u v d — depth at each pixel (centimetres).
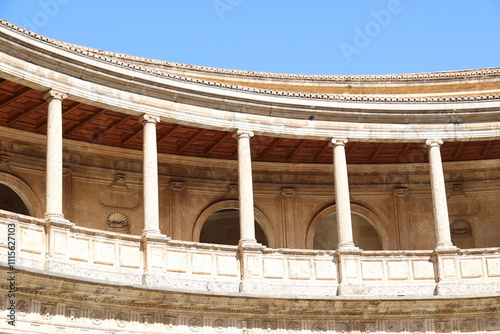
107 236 3234
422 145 4003
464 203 4253
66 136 3716
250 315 3400
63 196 3703
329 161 4181
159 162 3962
